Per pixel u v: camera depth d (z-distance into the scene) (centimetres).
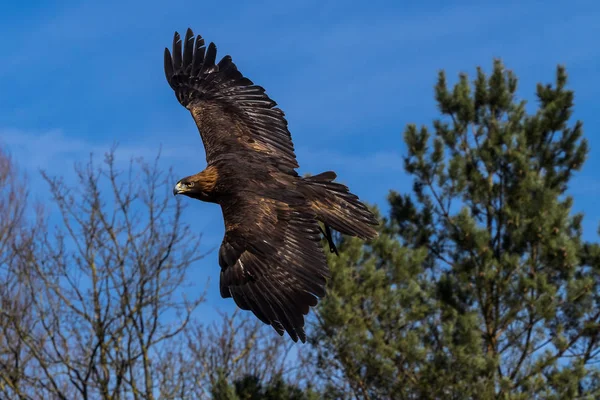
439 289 4028
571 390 3666
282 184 1894
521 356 3944
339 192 1911
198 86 2150
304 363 4219
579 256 4088
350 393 3775
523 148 4166
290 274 1723
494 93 4328
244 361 4372
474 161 4319
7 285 4309
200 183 1891
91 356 4212
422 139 4306
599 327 3938
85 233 4300
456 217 4116
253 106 2095
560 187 4291
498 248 4181
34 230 4322
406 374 3691
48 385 4369
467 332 3625
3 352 4262
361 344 3572
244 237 1766
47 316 4297
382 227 4209
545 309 3731
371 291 3659
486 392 3544
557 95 4284
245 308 1712
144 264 4284
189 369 4359
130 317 4256
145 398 4191
